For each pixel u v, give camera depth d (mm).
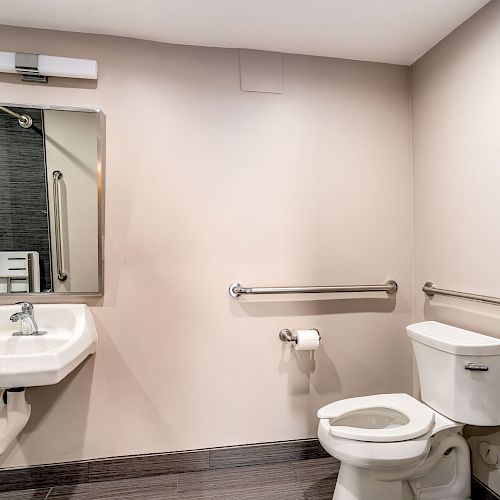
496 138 1650
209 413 2023
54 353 1399
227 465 2033
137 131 1954
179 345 1996
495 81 1654
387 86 2236
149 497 1781
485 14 1703
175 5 1680
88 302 1923
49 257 1867
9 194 1822
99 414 1919
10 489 1832
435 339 1696
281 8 1711
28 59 1777
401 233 2242
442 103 1991
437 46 2029
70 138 1855
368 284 2205
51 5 1675
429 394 1786
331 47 2061
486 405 1584
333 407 1724
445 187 1974
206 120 2027
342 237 2178
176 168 1994
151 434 1968
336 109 2174
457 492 1737
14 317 1711
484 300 1686
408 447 1465
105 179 1927
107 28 1861
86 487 1862
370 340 2207
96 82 1914
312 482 1901
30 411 1772
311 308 2135
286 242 2111
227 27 1858
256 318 2074
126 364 1945
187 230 2006
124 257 1945
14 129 1812
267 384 2086
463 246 1847
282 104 2111
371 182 2215
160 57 1981
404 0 1667
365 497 1534
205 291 2023
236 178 2057
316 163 2148
